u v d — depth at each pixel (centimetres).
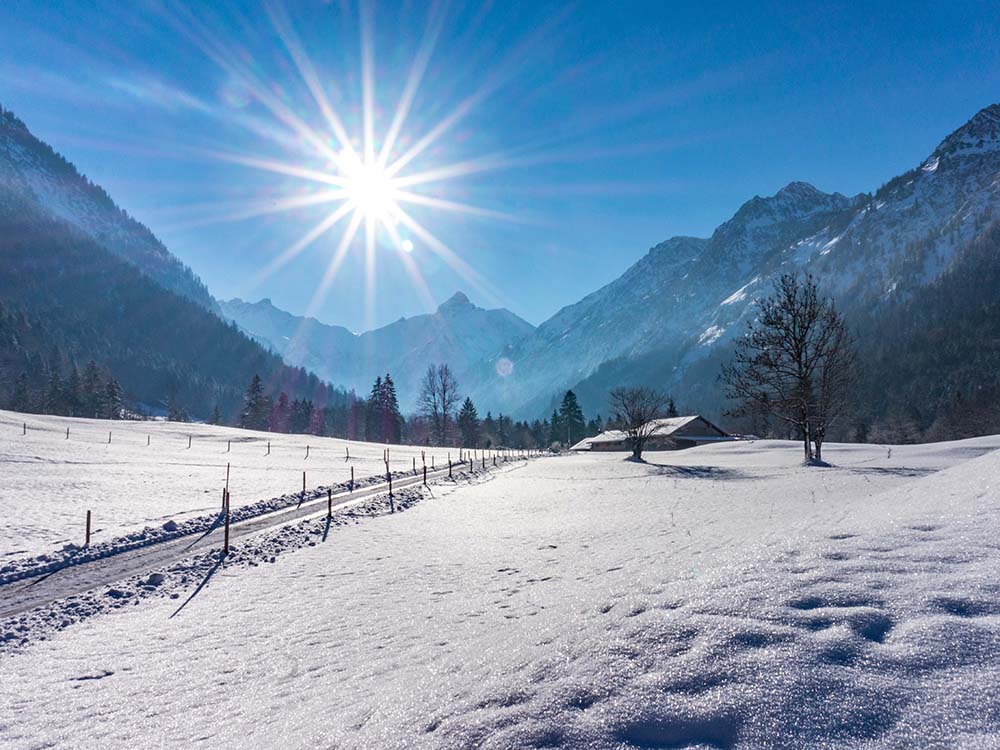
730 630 301
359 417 12194
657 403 4800
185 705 504
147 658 675
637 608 380
